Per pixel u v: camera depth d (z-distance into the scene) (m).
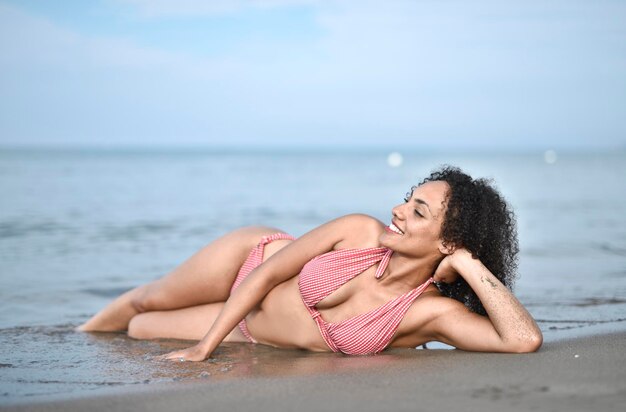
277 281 4.39
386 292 4.17
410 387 3.23
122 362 4.19
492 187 4.06
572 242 11.05
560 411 2.81
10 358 4.36
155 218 14.97
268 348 4.50
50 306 6.60
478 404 2.94
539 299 6.51
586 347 3.99
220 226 13.73
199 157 102.81
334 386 3.31
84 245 10.66
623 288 7.15
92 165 51.56
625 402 2.90
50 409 3.13
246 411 2.98
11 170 38.09
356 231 4.28
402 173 45.66
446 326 4.04
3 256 9.48
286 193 24.09
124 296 5.29
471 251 3.96
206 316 4.92
